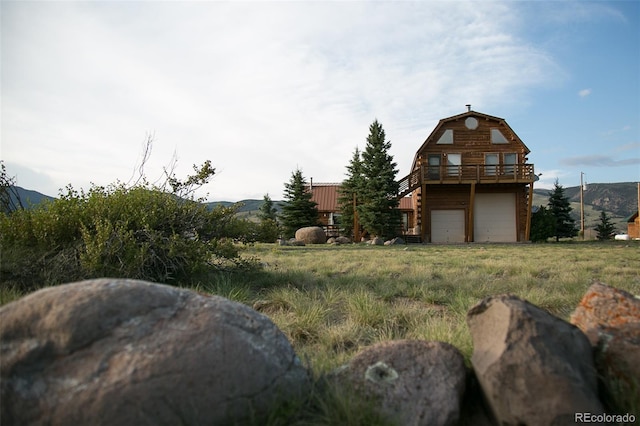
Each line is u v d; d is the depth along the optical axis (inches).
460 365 107.5
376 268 418.3
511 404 91.0
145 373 81.2
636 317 108.4
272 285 305.0
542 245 999.6
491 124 1268.5
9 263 228.7
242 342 94.7
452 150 1267.2
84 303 87.7
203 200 341.7
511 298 110.3
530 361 92.4
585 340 104.3
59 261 243.0
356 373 109.5
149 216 288.0
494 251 721.6
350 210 1534.2
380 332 182.7
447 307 238.7
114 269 242.5
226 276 315.6
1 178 327.3
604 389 100.9
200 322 93.7
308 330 185.0
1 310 88.7
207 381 85.7
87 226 271.3
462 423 102.6
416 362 108.2
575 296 247.8
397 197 1280.8
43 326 84.7
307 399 103.9
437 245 1025.5
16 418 78.2
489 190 1264.8
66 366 81.8
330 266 432.1
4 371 80.6
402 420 95.0
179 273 288.5
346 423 95.5
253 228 378.9
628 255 601.9
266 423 92.6
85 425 76.3
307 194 1651.1
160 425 79.7
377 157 1325.0
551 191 1729.8
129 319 89.6
